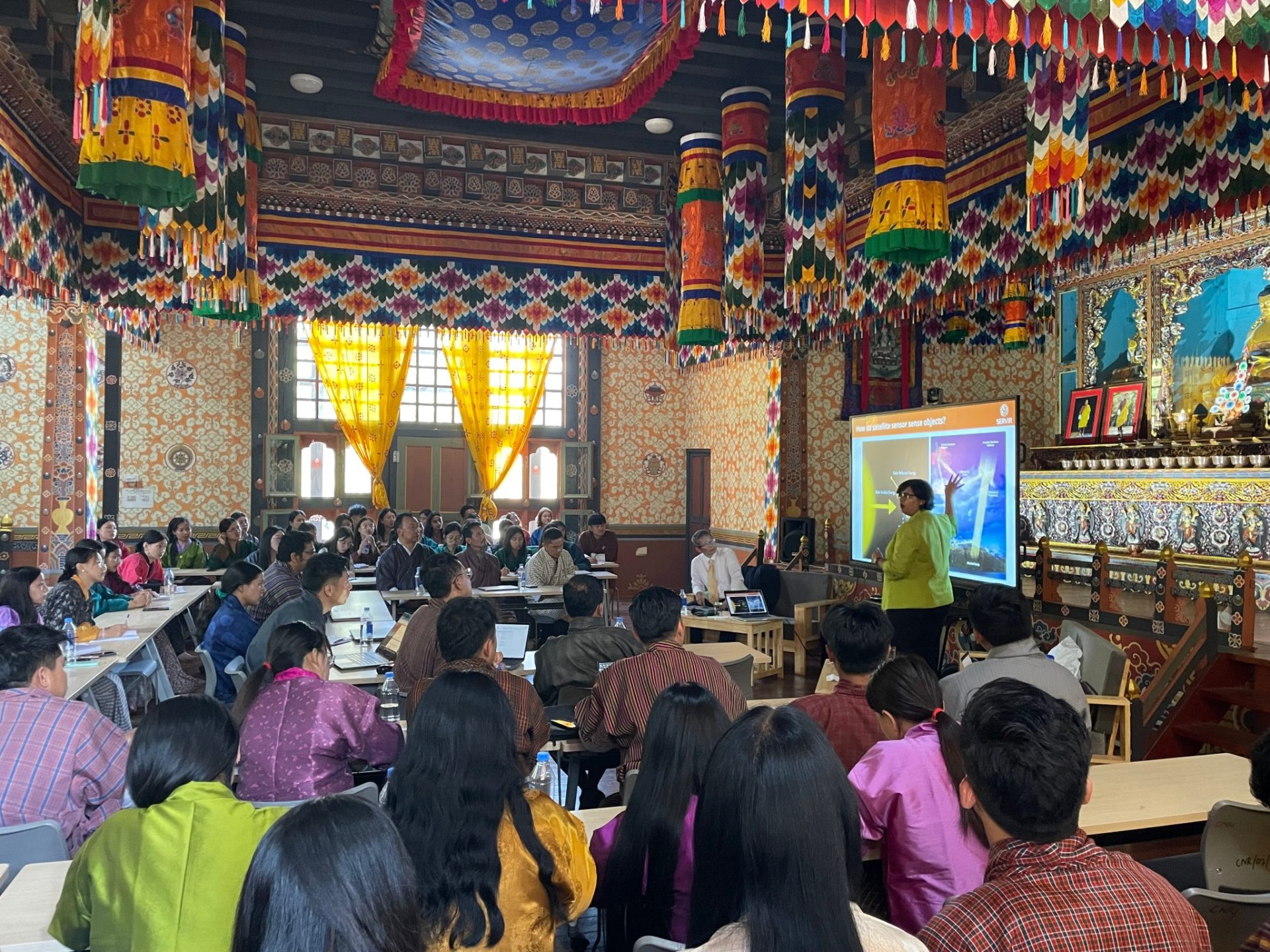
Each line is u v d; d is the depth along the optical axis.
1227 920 2.03
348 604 7.38
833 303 6.68
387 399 12.96
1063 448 10.34
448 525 10.59
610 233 9.06
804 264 6.02
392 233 8.50
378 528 11.47
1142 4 3.06
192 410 12.41
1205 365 9.23
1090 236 5.48
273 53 6.65
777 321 9.03
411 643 4.20
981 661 3.31
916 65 4.95
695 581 9.12
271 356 12.69
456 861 1.73
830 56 6.02
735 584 9.02
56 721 2.74
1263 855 2.36
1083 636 5.57
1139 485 8.80
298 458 12.77
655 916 2.09
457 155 8.66
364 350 12.89
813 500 10.78
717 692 3.15
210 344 12.49
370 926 1.04
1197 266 9.37
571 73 6.23
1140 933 1.35
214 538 12.41
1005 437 7.09
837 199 6.01
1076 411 10.66
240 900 1.08
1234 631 5.66
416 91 6.45
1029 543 10.16
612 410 14.09
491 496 13.43
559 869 1.91
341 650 5.28
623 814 2.29
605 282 9.03
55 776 2.69
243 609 5.61
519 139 8.72
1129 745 4.83
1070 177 4.10
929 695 2.40
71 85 6.80
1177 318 9.59
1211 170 4.63
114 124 3.51
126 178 3.53
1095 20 3.21
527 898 1.84
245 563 5.61
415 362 13.45
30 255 6.30
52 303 7.36
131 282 7.50
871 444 8.95
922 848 2.17
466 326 8.66
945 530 6.30
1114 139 5.25
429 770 1.79
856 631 2.83
